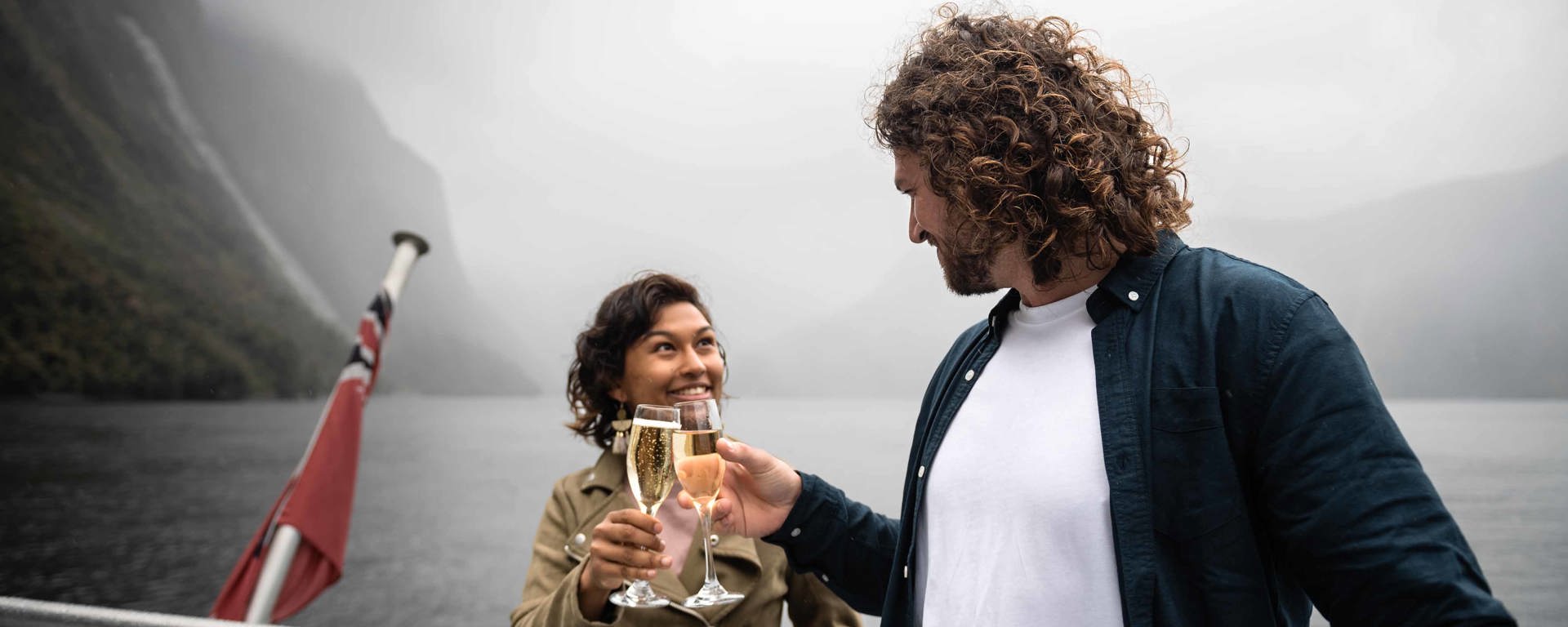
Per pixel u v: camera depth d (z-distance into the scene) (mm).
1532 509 53219
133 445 84062
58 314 106812
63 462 74562
